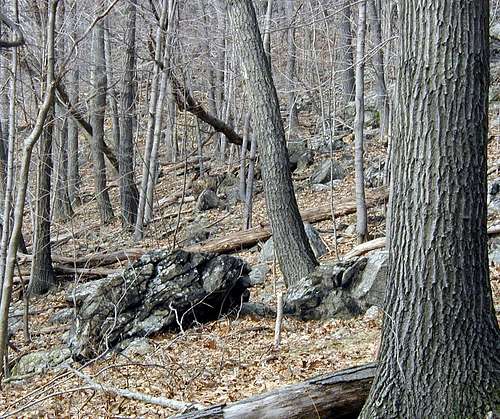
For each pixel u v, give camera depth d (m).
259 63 9.73
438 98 4.00
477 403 3.93
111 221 19.61
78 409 6.41
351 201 14.66
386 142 19.48
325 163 18.61
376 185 16.73
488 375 3.99
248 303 9.79
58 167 13.59
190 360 7.52
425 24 4.02
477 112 4.02
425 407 4.03
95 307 9.01
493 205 12.15
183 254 9.43
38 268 13.86
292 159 20.20
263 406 4.53
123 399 6.36
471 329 4.02
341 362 6.82
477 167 4.04
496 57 20.25
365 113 22.75
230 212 17.75
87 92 18.39
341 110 22.72
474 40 3.99
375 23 19.86
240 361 7.27
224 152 23.47
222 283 9.19
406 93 4.13
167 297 9.01
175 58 17.34
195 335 8.45
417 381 4.06
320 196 17.03
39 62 8.85
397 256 4.19
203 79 23.38
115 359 7.69
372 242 11.58
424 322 4.05
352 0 19.50
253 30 9.74
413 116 4.08
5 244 7.47
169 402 5.72
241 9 9.73
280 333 8.02
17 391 7.75
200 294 9.06
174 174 23.39
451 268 4.02
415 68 4.06
